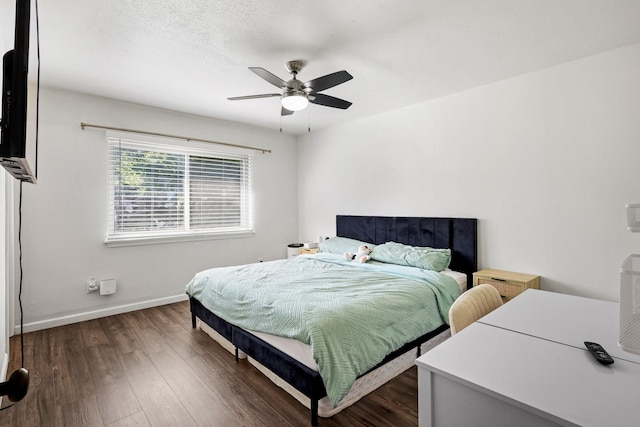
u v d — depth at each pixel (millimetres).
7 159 867
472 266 3172
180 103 3600
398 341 2084
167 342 2818
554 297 1810
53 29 2100
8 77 853
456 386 986
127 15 1953
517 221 2939
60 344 2768
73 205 3277
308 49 2381
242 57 2508
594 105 2518
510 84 2953
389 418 1807
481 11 1926
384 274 2904
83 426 1757
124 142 3600
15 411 1873
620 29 2133
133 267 3662
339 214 4590
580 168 2590
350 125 4395
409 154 3740
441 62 2617
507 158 2986
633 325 860
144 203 3764
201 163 4215
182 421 1797
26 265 3041
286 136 5098
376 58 2533
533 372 1001
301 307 1987
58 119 3186
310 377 1723
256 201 4746
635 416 792
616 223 2438
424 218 3543
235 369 2359
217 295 2680
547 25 2080
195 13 1937
